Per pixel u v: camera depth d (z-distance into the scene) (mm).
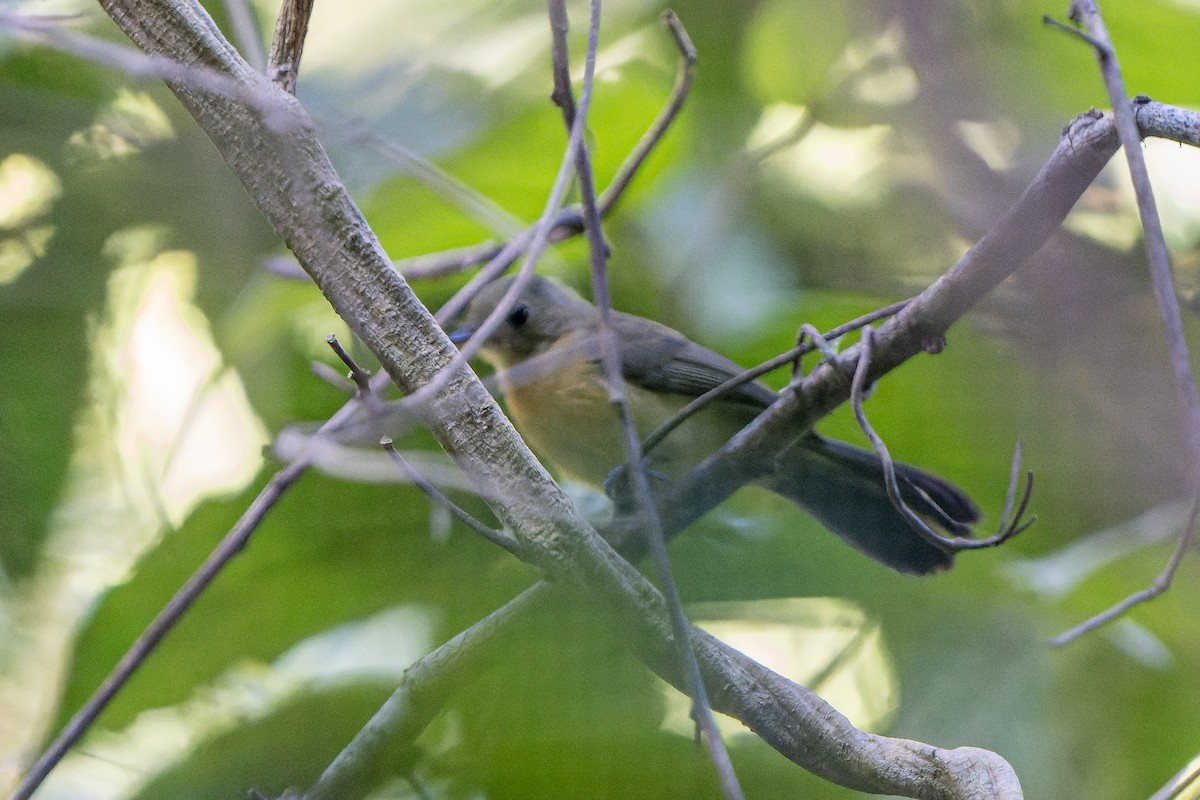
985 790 6035
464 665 6852
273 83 5551
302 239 5582
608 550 6020
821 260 10750
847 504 9289
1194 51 10648
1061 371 9898
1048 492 10211
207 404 10195
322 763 7703
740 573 8820
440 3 10492
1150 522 9648
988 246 6273
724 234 10445
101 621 8945
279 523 9031
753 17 11617
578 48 10727
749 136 11617
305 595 9016
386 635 8648
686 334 10312
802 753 6199
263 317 9570
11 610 9516
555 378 10180
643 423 10000
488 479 5844
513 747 7262
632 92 10414
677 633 5355
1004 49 11164
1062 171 6000
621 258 10438
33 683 9391
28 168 10320
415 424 6480
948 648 9406
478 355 11312
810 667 9523
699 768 7297
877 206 10906
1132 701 9789
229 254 10492
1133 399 9859
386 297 5645
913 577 9227
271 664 8906
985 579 9414
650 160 10289
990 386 9977
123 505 9938
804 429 7129
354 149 9375
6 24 5426
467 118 9992
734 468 7262
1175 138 5645
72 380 10078
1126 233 11000
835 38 11867
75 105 10312
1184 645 10188
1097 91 11188
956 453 10320
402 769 7242
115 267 10359
